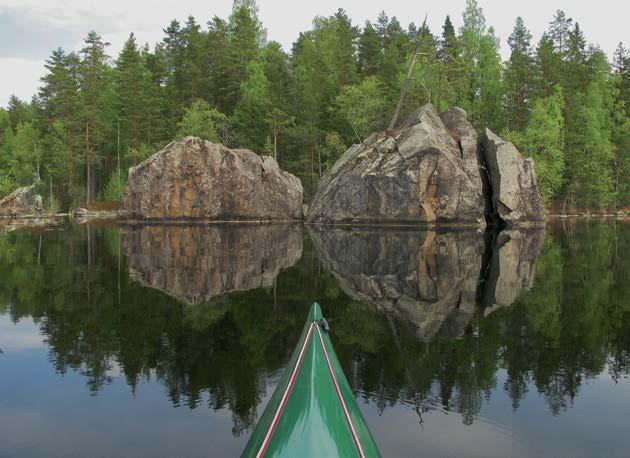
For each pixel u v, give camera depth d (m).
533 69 66.38
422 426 6.16
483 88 70.38
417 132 41.19
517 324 11.16
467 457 5.44
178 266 19.73
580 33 87.31
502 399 7.02
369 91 62.47
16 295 14.08
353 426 4.31
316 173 67.12
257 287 15.53
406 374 7.98
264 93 69.38
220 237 33.06
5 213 63.97
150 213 47.94
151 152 66.94
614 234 36.59
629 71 85.69
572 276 17.73
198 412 6.56
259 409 6.63
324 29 86.94
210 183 47.88
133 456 5.42
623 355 8.96
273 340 9.84
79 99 71.62
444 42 84.38
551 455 5.53
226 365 8.36
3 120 106.00
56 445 5.71
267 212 51.41
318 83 71.19
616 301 13.57
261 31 88.38
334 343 9.67
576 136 67.69
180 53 81.12
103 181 81.12
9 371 8.10
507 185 42.75
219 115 64.44
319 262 21.06
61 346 9.43
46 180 82.62
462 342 9.78
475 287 15.70
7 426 6.17
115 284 15.82
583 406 6.80
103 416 6.45
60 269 18.78
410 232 37.50
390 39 96.12
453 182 40.47
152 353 9.02
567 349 9.35
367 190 42.62
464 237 33.31
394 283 16.38
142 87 70.44
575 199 70.25
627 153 73.31
